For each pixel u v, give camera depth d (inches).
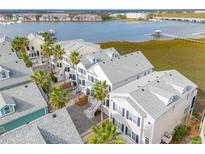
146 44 3575.3
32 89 1106.1
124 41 3924.7
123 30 5782.5
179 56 2763.3
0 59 1632.6
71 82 1743.4
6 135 639.8
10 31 5231.3
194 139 993.5
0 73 1241.4
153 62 2486.5
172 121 1063.6
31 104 1037.8
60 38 4507.9
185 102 1134.4
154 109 935.7
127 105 986.7
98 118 1240.8
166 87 1109.1
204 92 1596.9
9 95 1023.6
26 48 2379.4
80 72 1588.3
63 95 973.8
